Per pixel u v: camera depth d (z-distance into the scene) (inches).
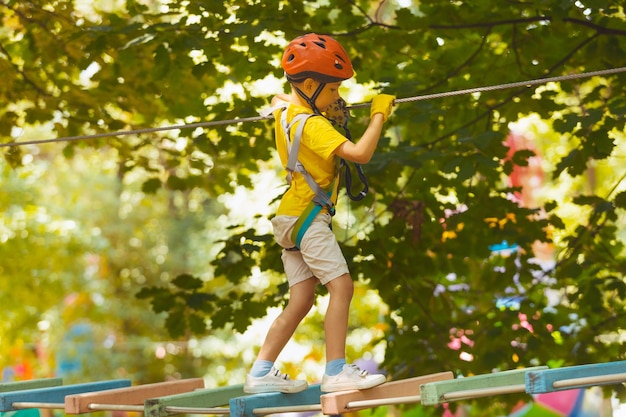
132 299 949.8
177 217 1032.2
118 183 978.1
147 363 932.6
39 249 756.6
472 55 402.6
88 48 384.2
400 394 232.4
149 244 986.7
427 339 418.6
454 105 402.6
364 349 758.5
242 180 453.4
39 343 940.6
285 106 241.1
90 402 246.8
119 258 967.6
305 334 876.6
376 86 406.9
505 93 398.9
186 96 427.5
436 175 399.5
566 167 361.4
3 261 732.0
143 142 470.0
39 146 971.3
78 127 451.2
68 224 844.6
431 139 416.5
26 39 434.3
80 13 431.8
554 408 663.8
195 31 369.4
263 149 421.4
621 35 372.8
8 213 775.7
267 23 352.8
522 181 855.1
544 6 352.5
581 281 421.7
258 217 407.2
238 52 387.2
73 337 942.4
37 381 286.4
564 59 380.5
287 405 236.5
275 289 434.0
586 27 382.3
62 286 782.5
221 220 1015.6
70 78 460.1
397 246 402.0
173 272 987.9
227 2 367.6
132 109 462.9
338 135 228.7
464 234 410.9
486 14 386.3
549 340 413.7
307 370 891.4
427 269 403.9
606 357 415.2
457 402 454.9
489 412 484.7
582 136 369.4
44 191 957.8
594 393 652.7
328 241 233.9
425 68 402.9
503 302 441.4
